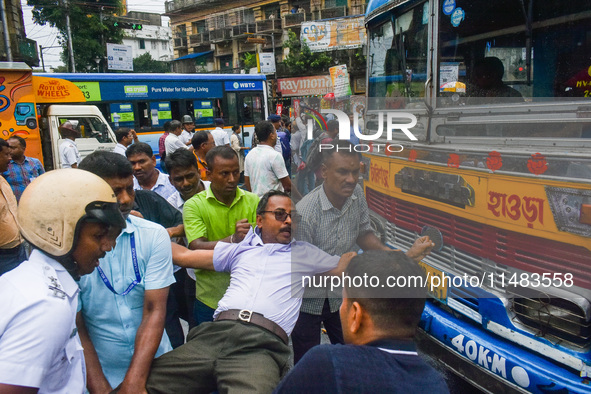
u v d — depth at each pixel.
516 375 1.95
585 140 1.89
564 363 1.85
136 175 3.26
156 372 1.83
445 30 2.66
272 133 4.24
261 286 1.95
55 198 1.31
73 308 1.38
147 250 1.86
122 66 25.34
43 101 9.68
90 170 1.94
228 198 2.64
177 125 8.40
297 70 27.31
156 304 1.85
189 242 2.56
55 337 1.24
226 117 12.23
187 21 38.62
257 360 1.79
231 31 35.25
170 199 3.15
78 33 24.56
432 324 2.34
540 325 1.93
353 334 1.19
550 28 2.45
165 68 40.34
